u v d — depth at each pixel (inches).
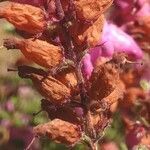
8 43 1.9
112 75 2.0
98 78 2.0
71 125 1.9
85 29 2.0
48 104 2.0
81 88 2.0
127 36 3.1
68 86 2.0
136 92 3.0
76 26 2.0
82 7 2.0
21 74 2.0
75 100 2.0
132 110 3.0
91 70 2.1
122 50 3.0
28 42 1.9
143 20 3.1
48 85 2.0
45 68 2.0
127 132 3.0
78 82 2.0
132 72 3.0
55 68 2.0
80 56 2.0
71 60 2.0
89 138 2.0
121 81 3.0
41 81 2.0
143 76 3.1
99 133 2.0
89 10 2.0
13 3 2.0
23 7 1.9
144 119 3.0
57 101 2.0
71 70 2.0
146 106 3.0
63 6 2.0
